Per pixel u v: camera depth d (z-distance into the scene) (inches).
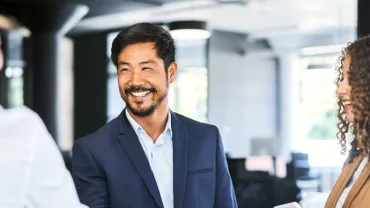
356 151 61.2
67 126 416.2
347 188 60.2
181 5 295.9
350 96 58.2
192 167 61.4
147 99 57.9
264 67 432.8
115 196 57.6
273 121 440.5
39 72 335.6
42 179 43.4
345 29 299.3
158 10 309.7
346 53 59.5
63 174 45.4
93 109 399.9
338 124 63.8
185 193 59.9
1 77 362.3
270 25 376.2
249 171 127.3
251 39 418.3
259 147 308.2
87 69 405.4
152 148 60.5
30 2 308.8
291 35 390.0
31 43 345.4
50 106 340.5
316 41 360.2
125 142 59.2
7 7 315.6
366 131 57.1
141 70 57.4
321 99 358.9
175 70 61.4
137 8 304.2
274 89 443.5
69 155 177.2
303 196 136.3
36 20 319.9
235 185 124.8
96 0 287.6
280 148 394.0
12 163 41.2
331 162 207.3
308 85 387.2
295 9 313.1
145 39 57.1
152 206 57.9
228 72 413.7
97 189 57.4
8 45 356.2
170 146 61.8
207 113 401.1
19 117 43.6
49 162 44.3
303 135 397.7
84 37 407.5
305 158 235.9
